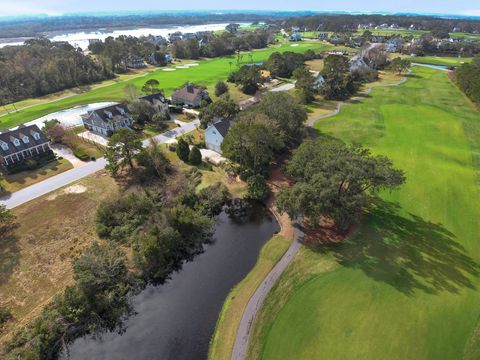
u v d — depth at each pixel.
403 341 30.22
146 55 172.12
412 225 45.72
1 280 38.50
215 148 68.00
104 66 141.50
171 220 43.44
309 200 40.03
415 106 95.06
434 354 29.09
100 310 34.53
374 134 75.50
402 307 33.56
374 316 32.72
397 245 42.09
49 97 117.50
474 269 38.47
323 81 108.12
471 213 48.06
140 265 39.16
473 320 32.09
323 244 42.88
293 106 70.31
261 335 31.44
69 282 38.12
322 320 32.44
